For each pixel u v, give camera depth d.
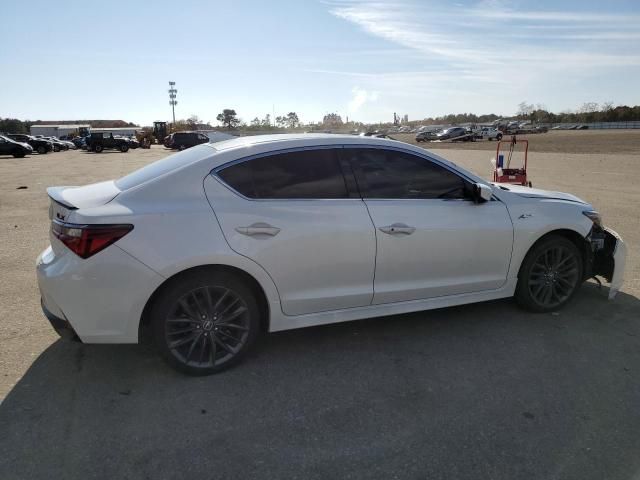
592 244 4.63
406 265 3.90
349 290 3.78
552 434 2.87
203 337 3.47
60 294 3.17
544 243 4.43
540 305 4.54
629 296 5.01
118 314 3.22
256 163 3.57
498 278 4.32
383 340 4.08
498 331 4.23
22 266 6.05
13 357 3.74
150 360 3.72
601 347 3.94
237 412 3.09
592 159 23.42
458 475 2.54
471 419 3.01
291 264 3.54
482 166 20.67
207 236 3.29
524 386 3.38
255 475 2.55
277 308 3.60
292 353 3.86
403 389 3.35
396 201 3.88
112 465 2.61
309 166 3.69
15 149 34.91
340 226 3.63
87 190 3.62
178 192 3.36
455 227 4.00
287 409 3.12
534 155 27.06
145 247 3.18
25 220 9.13
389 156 3.93
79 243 3.12
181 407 3.13
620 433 2.88
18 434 2.84
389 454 2.71
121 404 3.16
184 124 71.06
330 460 2.66
